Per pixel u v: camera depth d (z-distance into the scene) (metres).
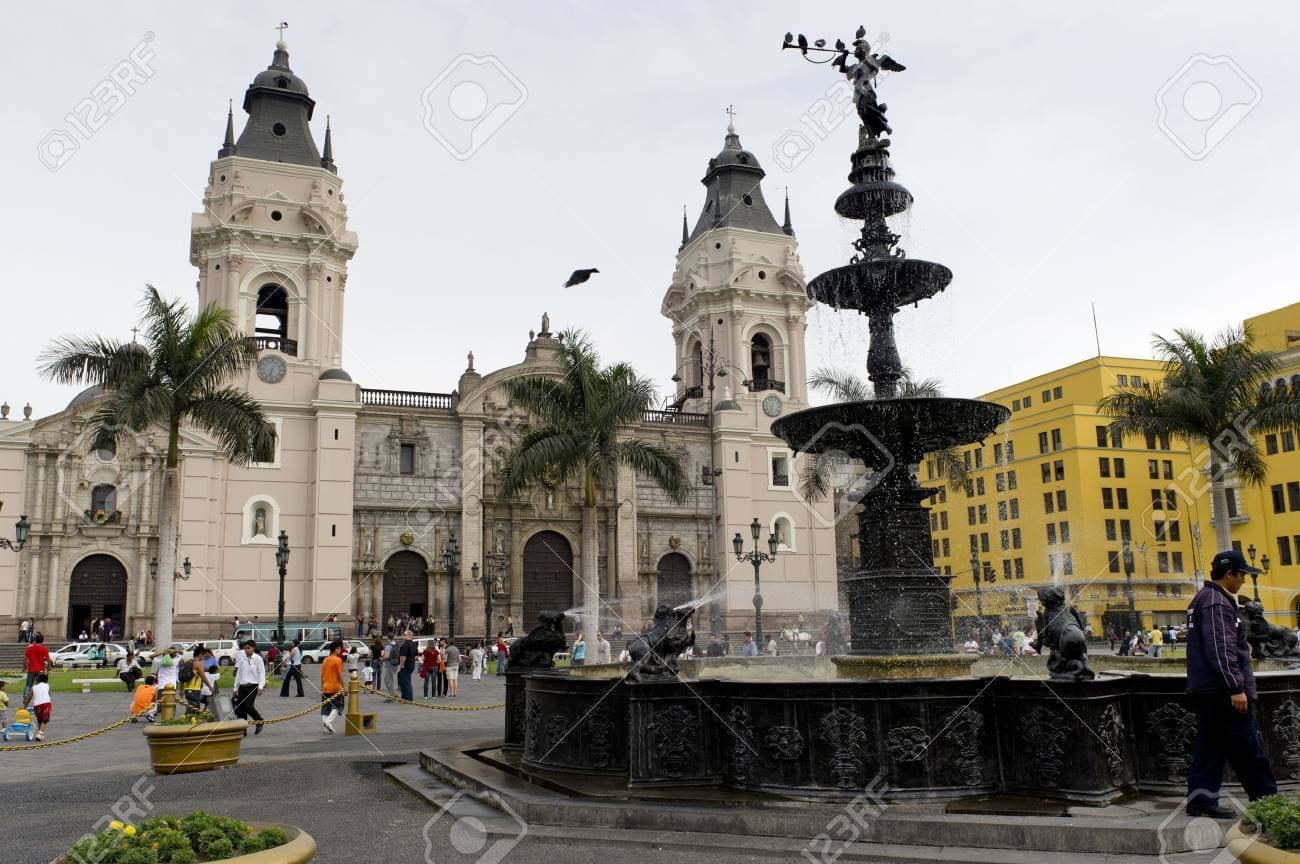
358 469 54.72
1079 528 63.28
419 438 56.38
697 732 9.11
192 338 30.77
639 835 7.88
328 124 58.22
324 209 55.56
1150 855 6.75
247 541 51.44
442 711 23.33
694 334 67.94
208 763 12.59
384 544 54.38
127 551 49.41
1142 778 8.36
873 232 12.62
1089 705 8.00
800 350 65.88
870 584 11.38
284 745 15.81
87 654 42.25
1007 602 59.28
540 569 58.19
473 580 55.19
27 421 48.81
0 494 47.88
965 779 8.29
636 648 9.16
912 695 8.34
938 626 11.20
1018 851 7.01
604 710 9.70
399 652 28.88
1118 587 61.53
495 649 42.38
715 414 63.22
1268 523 54.12
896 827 7.43
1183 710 8.26
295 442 53.41
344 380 54.09
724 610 60.28
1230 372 31.22
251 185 54.47
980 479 71.50
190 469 50.56
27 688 21.73
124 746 16.84
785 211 68.56
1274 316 54.25
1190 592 61.09
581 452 35.41
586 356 36.34
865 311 12.79
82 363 29.97
